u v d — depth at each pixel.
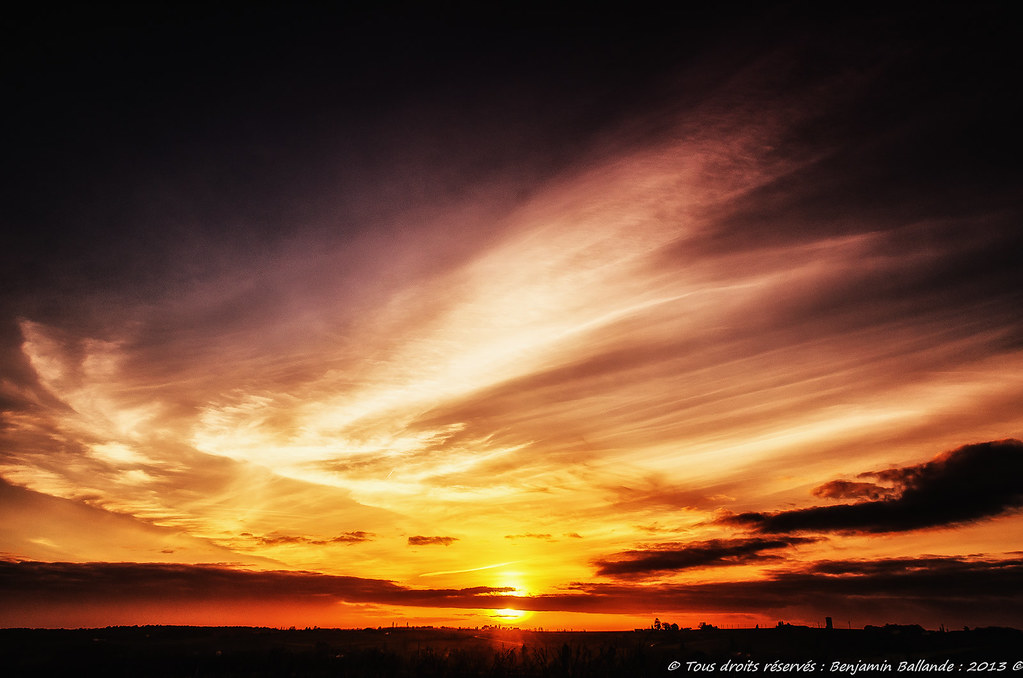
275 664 99.06
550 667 99.88
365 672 95.31
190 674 94.06
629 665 100.62
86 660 99.56
